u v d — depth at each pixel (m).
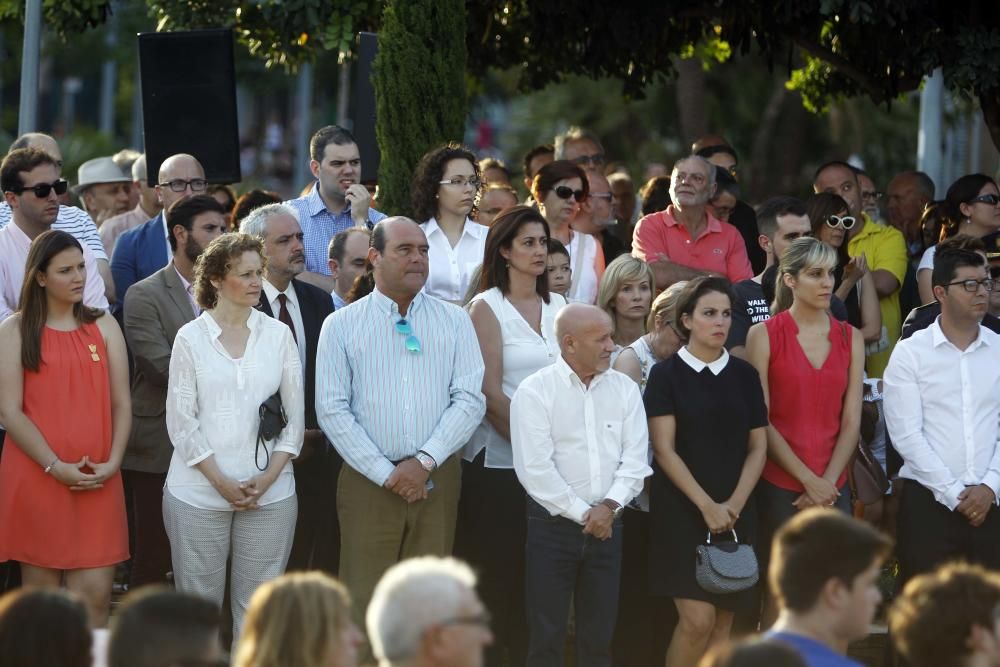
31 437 19.59
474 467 21.17
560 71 35.81
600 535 19.36
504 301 21.28
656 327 21.64
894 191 30.27
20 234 22.09
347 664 12.07
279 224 21.64
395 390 19.94
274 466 19.73
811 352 20.97
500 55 35.38
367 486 19.77
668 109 71.31
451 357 20.31
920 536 21.16
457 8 25.55
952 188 26.53
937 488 20.81
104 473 19.83
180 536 19.61
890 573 24.97
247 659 12.05
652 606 21.20
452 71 25.45
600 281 23.22
